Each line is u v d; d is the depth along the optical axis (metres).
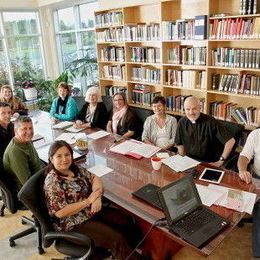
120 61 4.73
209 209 1.65
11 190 2.20
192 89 3.89
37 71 6.43
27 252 2.36
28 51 6.18
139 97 4.67
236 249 2.26
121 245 1.80
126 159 2.43
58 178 1.82
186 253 2.24
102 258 1.81
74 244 1.79
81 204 1.80
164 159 2.36
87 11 5.62
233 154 2.69
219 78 3.64
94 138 3.00
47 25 6.23
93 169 2.25
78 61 5.74
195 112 2.70
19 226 2.68
